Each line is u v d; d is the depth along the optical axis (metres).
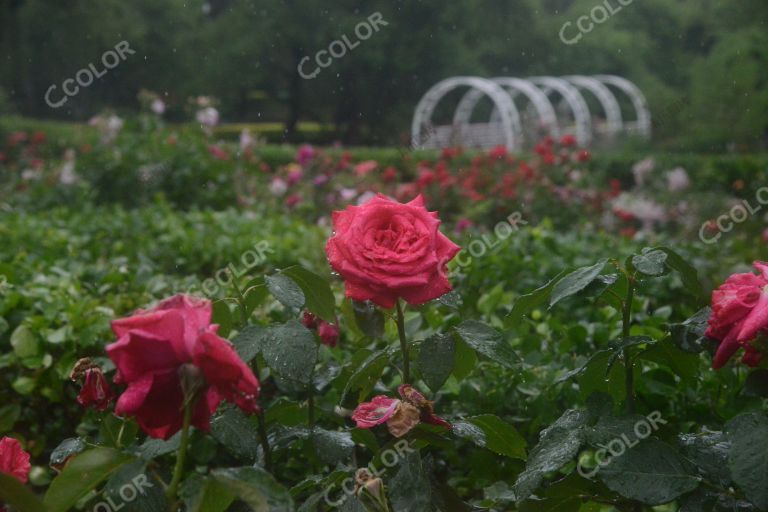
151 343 1.01
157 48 28.61
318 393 2.05
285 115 35.31
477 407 2.17
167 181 7.97
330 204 7.65
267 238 4.48
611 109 22.03
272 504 1.04
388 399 1.30
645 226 8.09
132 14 28.70
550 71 32.12
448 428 1.33
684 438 1.37
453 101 30.72
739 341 1.21
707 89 18.19
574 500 1.39
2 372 2.51
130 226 5.16
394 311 1.70
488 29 31.22
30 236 4.67
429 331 2.27
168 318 1.01
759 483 1.11
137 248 4.56
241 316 1.54
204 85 28.78
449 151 9.73
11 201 7.93
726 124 17.58
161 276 3.14
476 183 7.93
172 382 1.04
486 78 30.95
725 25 23.34
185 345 1.02
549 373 2.20
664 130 17.53
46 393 2.45
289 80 30.86
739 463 1.12
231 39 29.06
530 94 19.95
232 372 1.00
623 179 13.72
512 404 2.17
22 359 2.45
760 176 10.57
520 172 8.01
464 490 2.14
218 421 1.41
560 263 3.82
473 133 21.33
